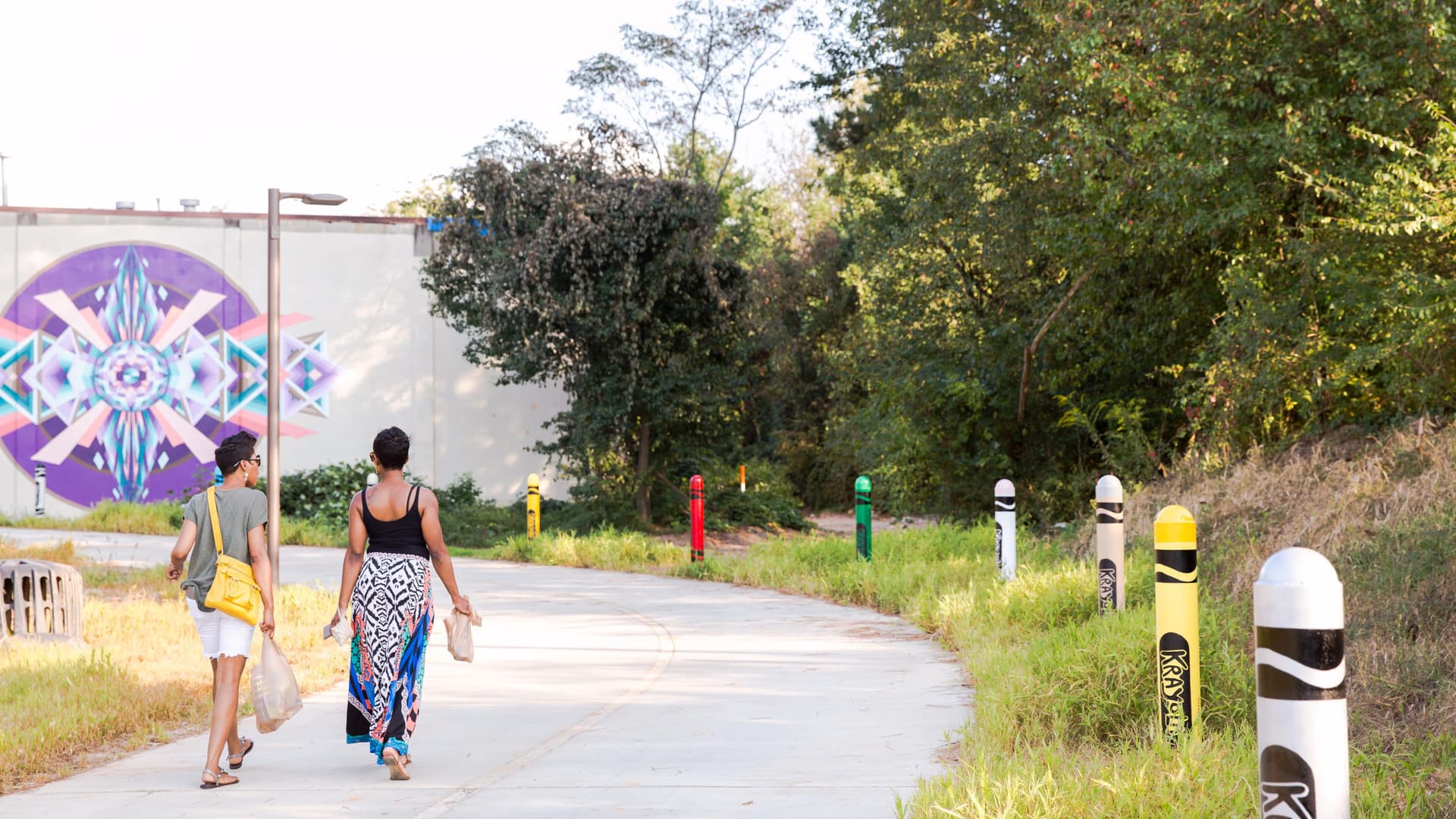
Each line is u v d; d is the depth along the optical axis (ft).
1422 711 25.84
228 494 26.27
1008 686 28.60
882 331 96.17
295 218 128.16
